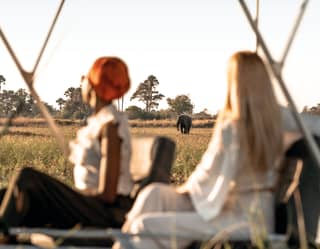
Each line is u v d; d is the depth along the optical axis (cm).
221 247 638
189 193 645
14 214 661
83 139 712
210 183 634
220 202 627
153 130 6744
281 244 616
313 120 671
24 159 2136
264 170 636
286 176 640
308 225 643
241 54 641
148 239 626
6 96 11306
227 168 627
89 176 707
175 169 1814
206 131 7350
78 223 683
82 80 723
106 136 689
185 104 14338
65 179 1530
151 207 645
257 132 630
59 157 2055
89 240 672
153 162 723
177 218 630
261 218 614
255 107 632
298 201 626
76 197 681
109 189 686
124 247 614
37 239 673
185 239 636
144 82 15025
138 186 719
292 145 641
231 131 630
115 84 700
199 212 630
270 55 613
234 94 634
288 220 632
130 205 702
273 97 638
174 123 9081
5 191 720
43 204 676
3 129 720
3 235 646
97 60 708
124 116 705
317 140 656
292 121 668
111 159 686
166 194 648
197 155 2159
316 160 618
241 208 634
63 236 633
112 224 688
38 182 672
